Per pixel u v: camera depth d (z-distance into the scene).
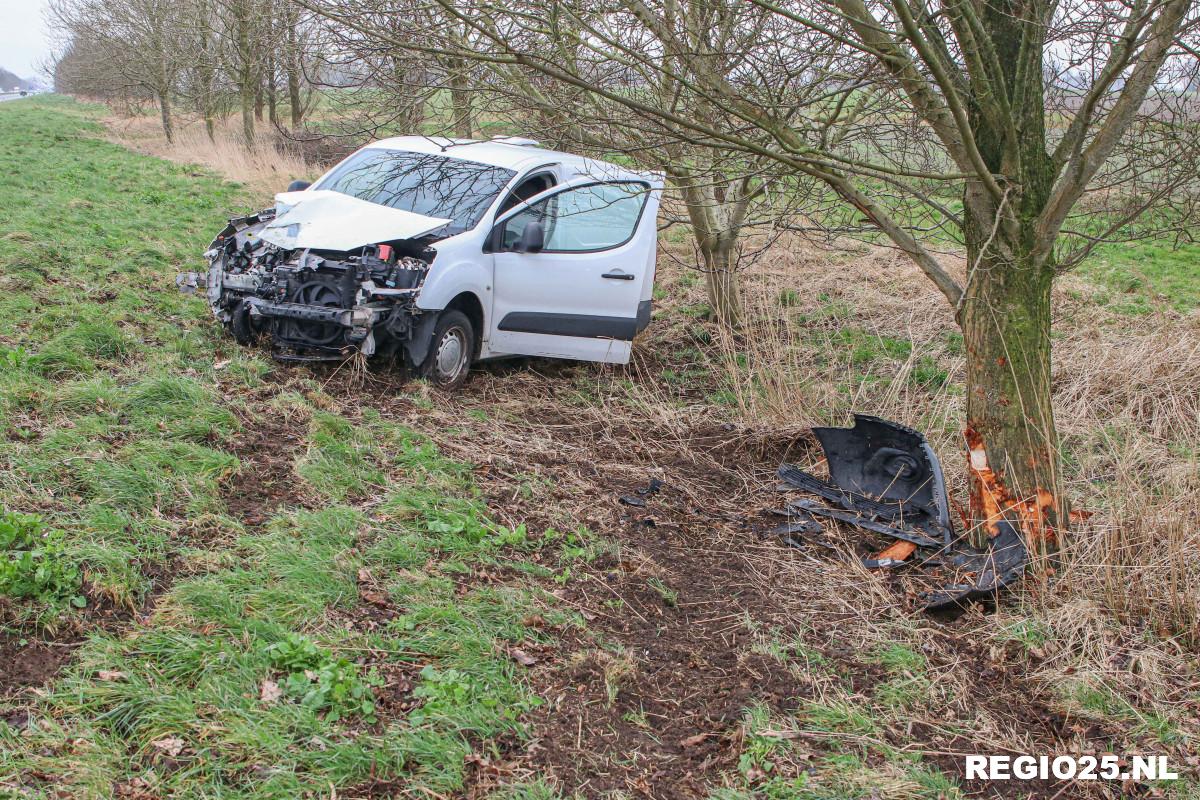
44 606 3.65
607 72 5.44
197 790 2.93
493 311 7.45
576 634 4.19
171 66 26.33
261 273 7.02
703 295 10.70
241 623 3.74
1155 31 4.13
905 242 5.17
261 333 7.46
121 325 7.34
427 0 4.90
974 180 4.68
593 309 7.89
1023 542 4.95
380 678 3.59
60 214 12.23
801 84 5.34
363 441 5.79
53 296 8.09
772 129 4.48
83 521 4.23
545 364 8.34
